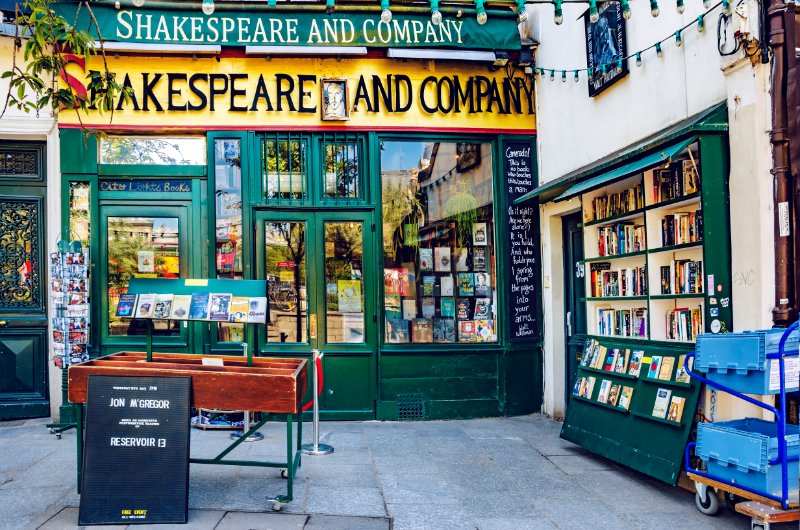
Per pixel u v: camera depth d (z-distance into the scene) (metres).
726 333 3.98
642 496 4.61
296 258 6.93
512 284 7.19
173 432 3.97
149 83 6.70
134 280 4.64
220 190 6.82
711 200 4.43
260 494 4.48
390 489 4.69
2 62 6.48
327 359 6.88
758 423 4.12
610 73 5.83
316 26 6.67
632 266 5.68
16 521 3.91
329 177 7.00
